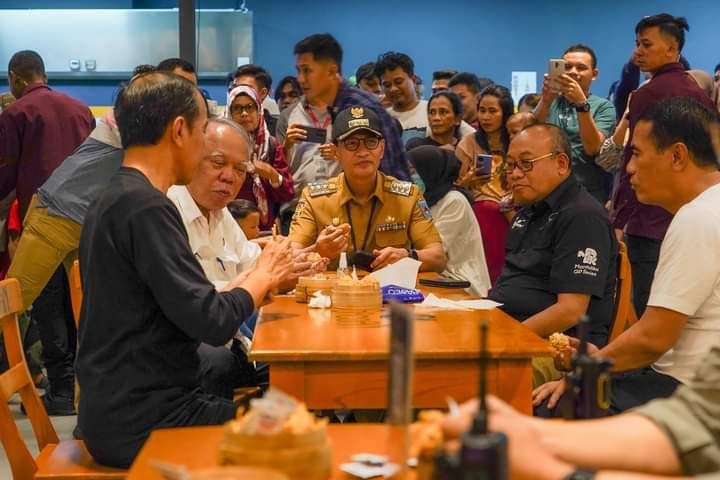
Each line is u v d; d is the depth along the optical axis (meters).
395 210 4.34
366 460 1.76
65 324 5.30
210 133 3.72
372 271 4.16
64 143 5.48
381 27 10.17
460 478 1.20
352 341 2.75
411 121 6.85
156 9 9.92
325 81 5.66
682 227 2.86
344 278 3.32
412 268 3.70
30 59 5.58
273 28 10.17
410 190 4.39
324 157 5.46
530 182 3.63
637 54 5.04
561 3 10.11
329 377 2.66
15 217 5.77
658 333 2.88
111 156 4.87
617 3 10.07
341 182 4.38
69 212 4.85
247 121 5.52
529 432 1.56
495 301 3.71
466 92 7.28
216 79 9.92
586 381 1.70
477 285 4.85
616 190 5.22
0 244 5.81
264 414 1.52
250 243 4.14
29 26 9.66
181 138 2.67
